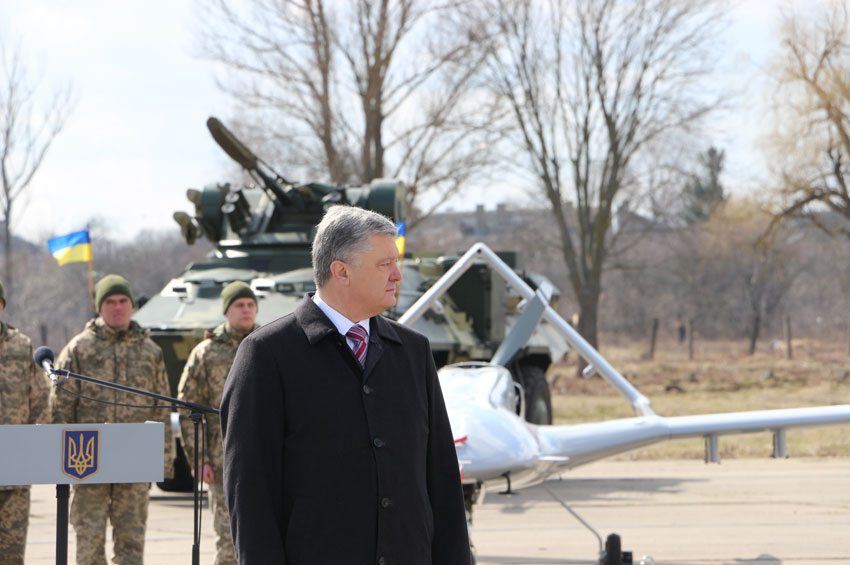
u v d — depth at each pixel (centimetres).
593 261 3994
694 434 877
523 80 3762
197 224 1650
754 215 3712
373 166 3095
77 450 457
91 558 694
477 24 3127
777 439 904
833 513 1156
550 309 986
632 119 3784
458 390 830
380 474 362
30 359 727
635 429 860
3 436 448
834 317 7712
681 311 7500
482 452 732
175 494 1420
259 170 1612
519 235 4556
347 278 374
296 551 356
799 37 3475
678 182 4200
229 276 1504
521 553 947
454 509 391
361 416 365
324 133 3061
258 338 369
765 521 1107
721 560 896
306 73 2992
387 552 360
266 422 361
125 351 742
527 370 1702
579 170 3947
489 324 1692
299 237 1600
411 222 3222
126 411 735
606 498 1305
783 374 3803
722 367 4325
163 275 7669
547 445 805
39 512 1238
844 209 3534
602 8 3728
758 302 6956
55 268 6625
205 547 998
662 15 3700
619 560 837
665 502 1261
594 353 972
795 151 3528
